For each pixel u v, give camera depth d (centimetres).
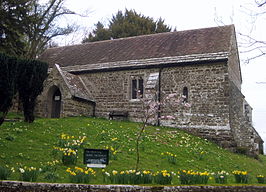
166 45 2327
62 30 2962
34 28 2577
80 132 1491
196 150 1541
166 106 2073
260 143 3141
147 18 4309
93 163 910
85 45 2852
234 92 2120
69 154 1013
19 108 2164
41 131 1380
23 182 708
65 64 2538
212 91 1959
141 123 2061
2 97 1188
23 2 2223
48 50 2953
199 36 2308
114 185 744
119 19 4422
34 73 1438
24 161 992
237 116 2164
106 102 2294
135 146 1405
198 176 859
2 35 2194
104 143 1370
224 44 2064
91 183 798
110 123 1881
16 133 1278
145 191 751
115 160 1148
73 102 2091
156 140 1600
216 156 1541
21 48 2378
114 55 2441
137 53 2341
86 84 2389
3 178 762
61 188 714
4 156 998
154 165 1184
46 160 1034
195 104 1995
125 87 2242
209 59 1961
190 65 2048
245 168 1480
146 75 2178
